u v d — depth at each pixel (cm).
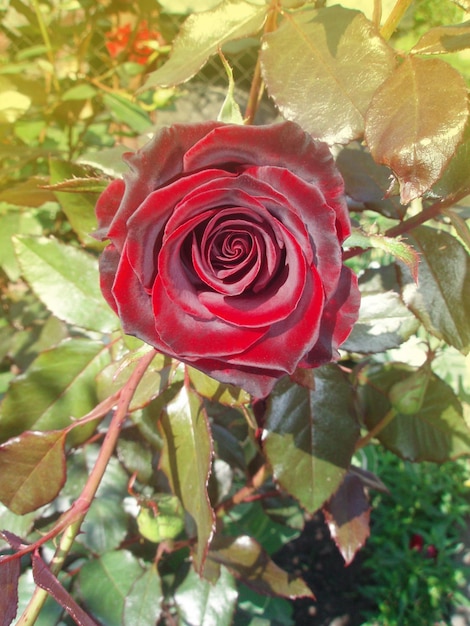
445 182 25
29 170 59
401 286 29
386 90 21
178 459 28
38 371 32
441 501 92
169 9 33
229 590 42
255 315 19
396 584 83
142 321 20
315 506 29
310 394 29
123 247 20
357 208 32
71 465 42
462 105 20
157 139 19
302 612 83
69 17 55
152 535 35
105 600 39
